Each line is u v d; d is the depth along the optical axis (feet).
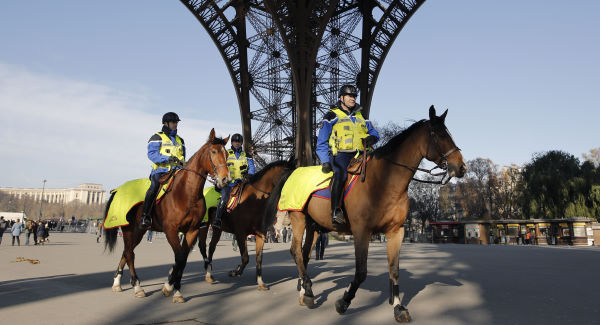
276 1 99.81
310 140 108.27
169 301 20.80
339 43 119.44
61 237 139.13
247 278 30.07
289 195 22.08
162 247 80.07
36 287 25.44
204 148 21.81
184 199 21.56
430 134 16.58
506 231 133.39
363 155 18.03
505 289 24.29
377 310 18.33
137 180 25.17
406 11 105.40
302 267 20.65
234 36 121.29
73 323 15.92
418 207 194.70
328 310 18.54
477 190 213.05
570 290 24.29
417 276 30.40
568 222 120.57
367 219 17.33
